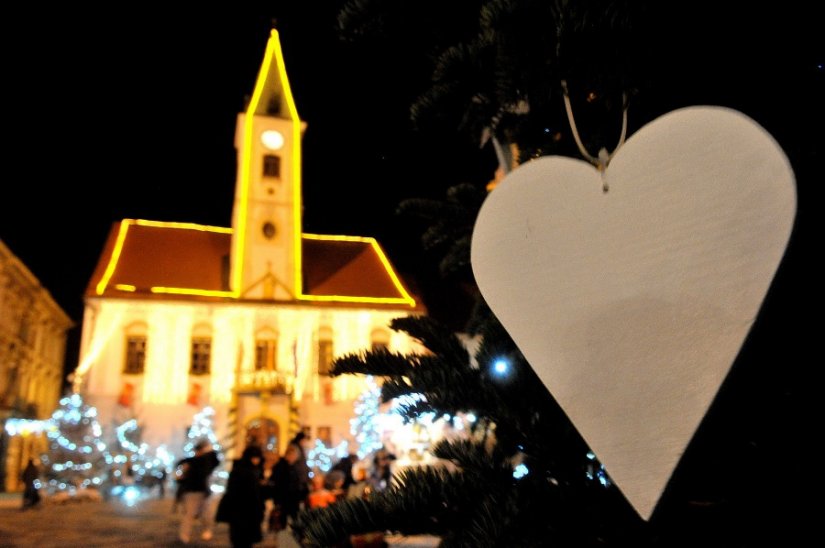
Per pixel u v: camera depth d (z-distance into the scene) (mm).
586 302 1012
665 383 932
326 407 28344
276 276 29719
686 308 923
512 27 1284
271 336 28984
